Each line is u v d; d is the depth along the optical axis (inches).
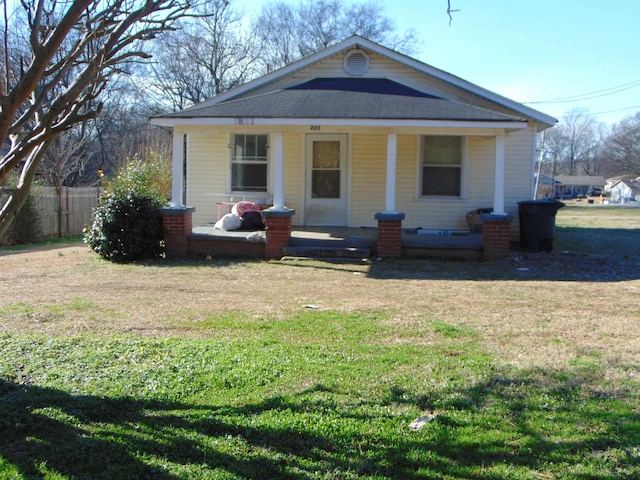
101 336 212.8
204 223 542.9
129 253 418.0
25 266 401.7
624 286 330.6
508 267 398.3
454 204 515.5
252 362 181.6
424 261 418.3
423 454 125.1
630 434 133.6
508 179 507.8
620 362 185.8
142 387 160.2
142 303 276.4
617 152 2898.6
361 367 179.5
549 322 243.3
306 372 173.9
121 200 419.2
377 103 453.4
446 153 516.1
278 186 432.5
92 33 116.1
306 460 123.2
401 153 517.3
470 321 244.1
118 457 123.6
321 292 308.0
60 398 150.9
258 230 473.7
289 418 141.3
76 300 282.4
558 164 3705.7
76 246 583.8
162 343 202.4
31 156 121.4
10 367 174.2
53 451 125.3
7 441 129.6
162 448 127.6
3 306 267.0
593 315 256.7
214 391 158.7
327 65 536.1
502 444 129.6
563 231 726.5
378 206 525.0
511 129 432.8
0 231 116.4
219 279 346.0
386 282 340.8
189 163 542.3
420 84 526.0
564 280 351.6
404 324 237.5
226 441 130.7
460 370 177.3
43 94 113.3
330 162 528.7
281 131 427.8
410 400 153.2
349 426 137.6
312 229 508.4
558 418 142.4
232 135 534.0
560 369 178.4
